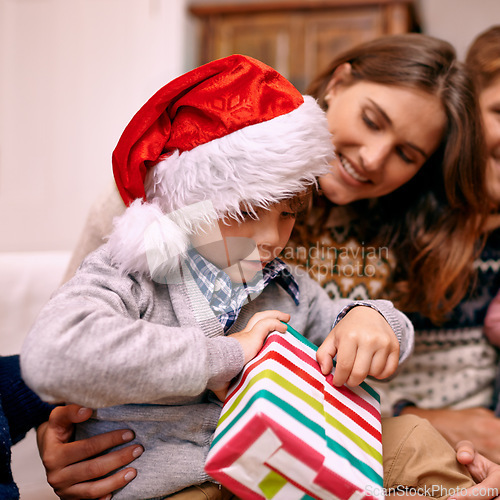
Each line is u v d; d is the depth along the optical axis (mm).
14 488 678
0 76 1914
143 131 735
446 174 1017
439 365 1147
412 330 823
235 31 2541
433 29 2387
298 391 604
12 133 1926
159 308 718
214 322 713
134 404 688
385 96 930
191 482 667
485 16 2289
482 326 1148
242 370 654
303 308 855
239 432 543
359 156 941
